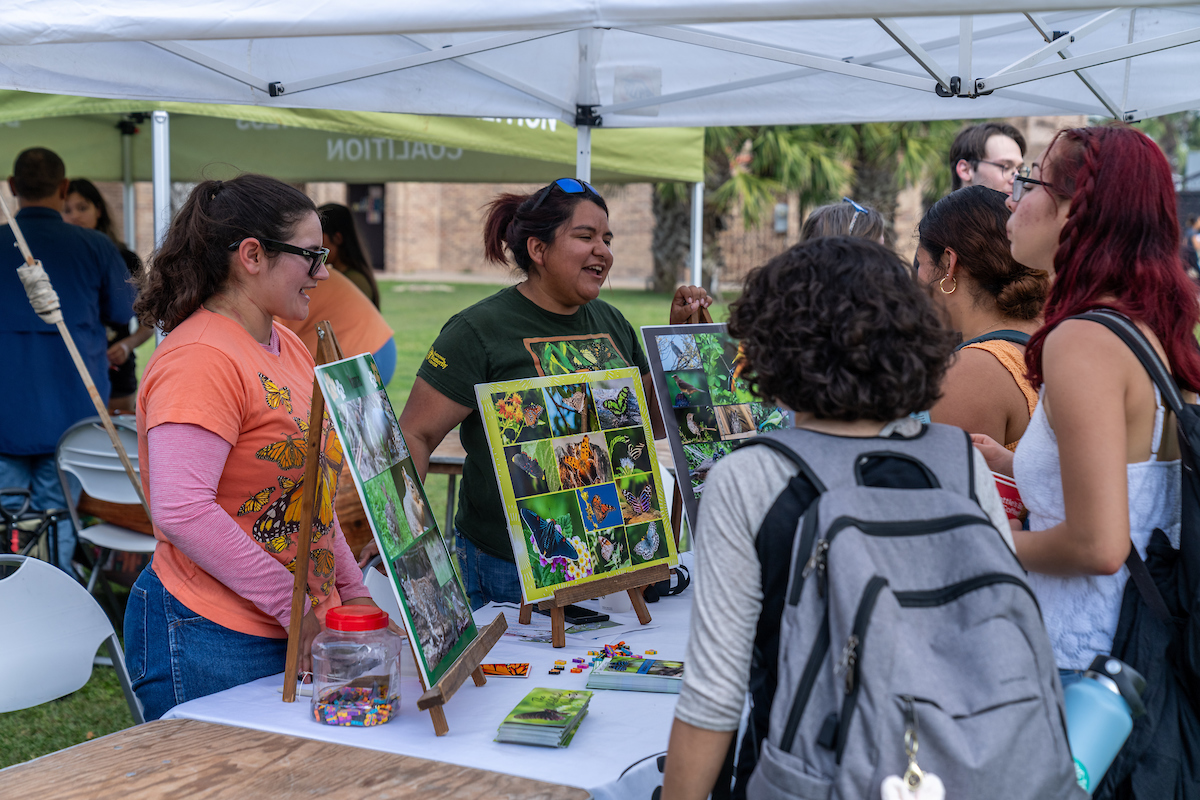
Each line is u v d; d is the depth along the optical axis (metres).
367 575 2.22
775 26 3.46
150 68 2.80
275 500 1.74
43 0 1.85
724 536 1.11
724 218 19.03
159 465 1.59
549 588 1.96
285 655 1.80
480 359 2.28
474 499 2.38
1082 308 1.42
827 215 2.58
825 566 1.04
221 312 1.74
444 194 27.12
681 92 3.81
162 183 4.30
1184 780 1.32
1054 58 3.42
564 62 3.80
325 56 3.11
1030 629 1.04
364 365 1.69
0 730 3.34
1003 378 1.84
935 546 1.06
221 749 1.43
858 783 0.97
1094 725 1.26
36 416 4.19
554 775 1.35
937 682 1.00
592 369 2.39
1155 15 3.27
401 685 1.70
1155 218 1.40
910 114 3.72
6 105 4.04
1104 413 1.31
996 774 0.96
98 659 3.92
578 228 2.28
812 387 1.13
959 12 1.61
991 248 1.94
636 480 2.20
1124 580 1.40
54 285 4.25
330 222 5.01
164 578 1.75
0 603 2.03
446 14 1.79
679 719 1.10
